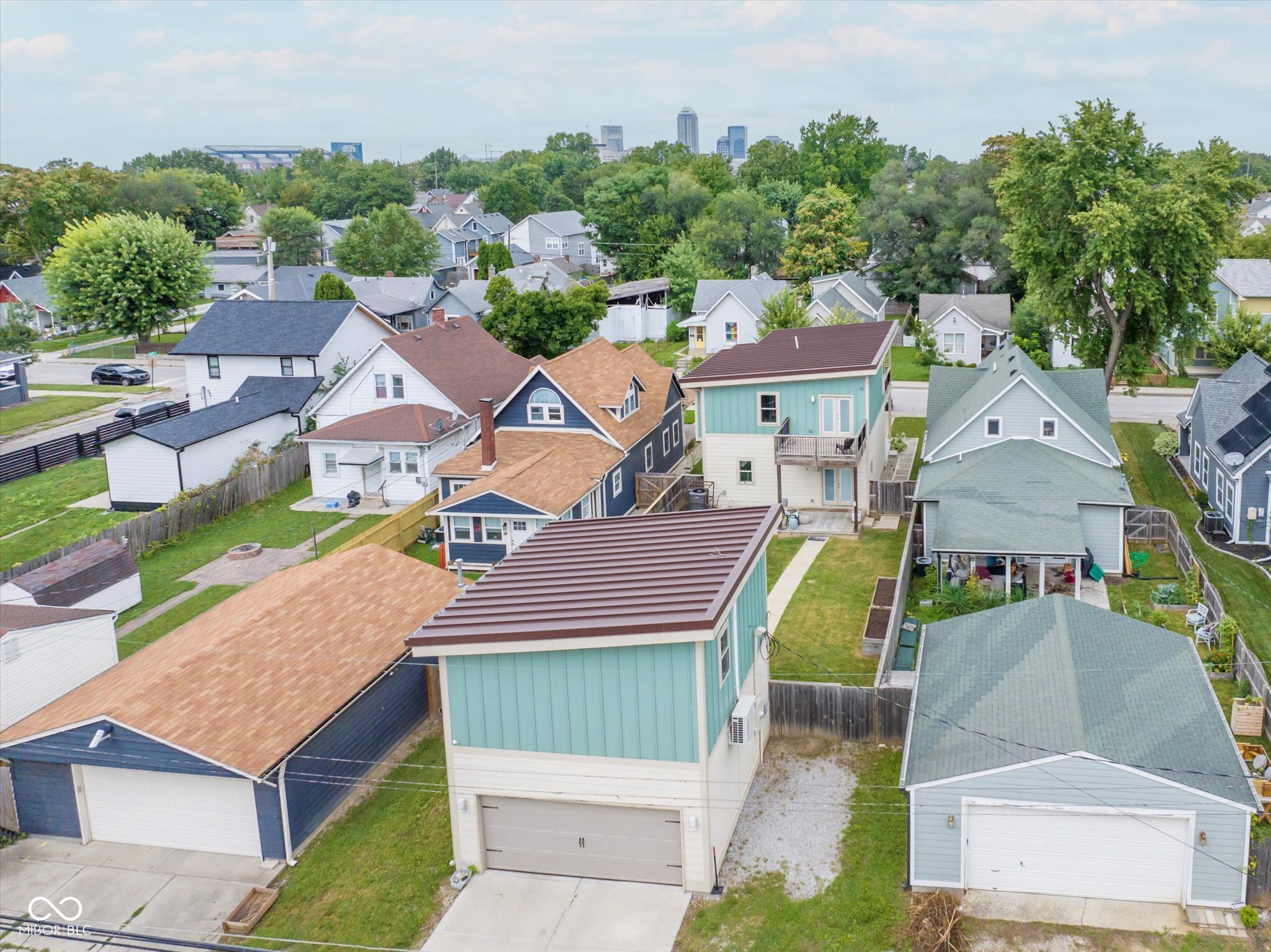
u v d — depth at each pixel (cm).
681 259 9050
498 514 3781
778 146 14275
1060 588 3478
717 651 2114
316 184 18788
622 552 2494
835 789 2423
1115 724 2084
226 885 2212
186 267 8262
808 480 4344
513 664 2089
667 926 2002
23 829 2442
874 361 4172
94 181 11894
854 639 3144
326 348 5812
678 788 2056
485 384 5269
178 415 6062
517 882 2170
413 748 2717
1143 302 5025
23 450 5369
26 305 8850
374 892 2158
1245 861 1930
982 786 2005
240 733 2292
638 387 4797
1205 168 5012
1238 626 3150
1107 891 2014
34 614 2902
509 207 16625
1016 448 3862
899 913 2008
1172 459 4953
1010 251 8138
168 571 4028
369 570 3064
